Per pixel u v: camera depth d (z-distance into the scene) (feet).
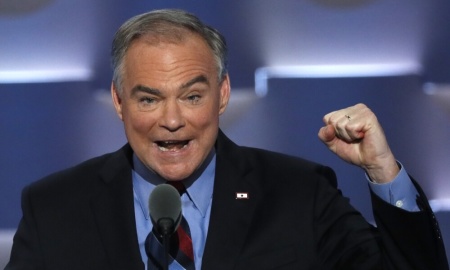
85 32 34.63
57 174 23.98
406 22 34.37
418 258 21.17
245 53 34.47
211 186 23.15
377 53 34.45
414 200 21.29
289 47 34.47
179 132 20.80
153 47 20.67
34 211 23.03
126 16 34.60
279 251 22.09
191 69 20.62
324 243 22.56
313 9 34.45
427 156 34.37
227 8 34.47
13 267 22.40
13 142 34.47
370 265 21.84
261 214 22.63
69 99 34.63
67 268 22.02
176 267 21.75
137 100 20.90
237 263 21.91
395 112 34.37
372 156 21.21
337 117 21.35
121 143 34.71
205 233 22.57
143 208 22.79
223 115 34.45
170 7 34.47
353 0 34.42
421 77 34.37
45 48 34.58
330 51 34.47
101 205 22.81
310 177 23.48
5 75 34.47
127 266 21.86
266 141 34.45
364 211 34.45
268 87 34.45
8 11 34.47
